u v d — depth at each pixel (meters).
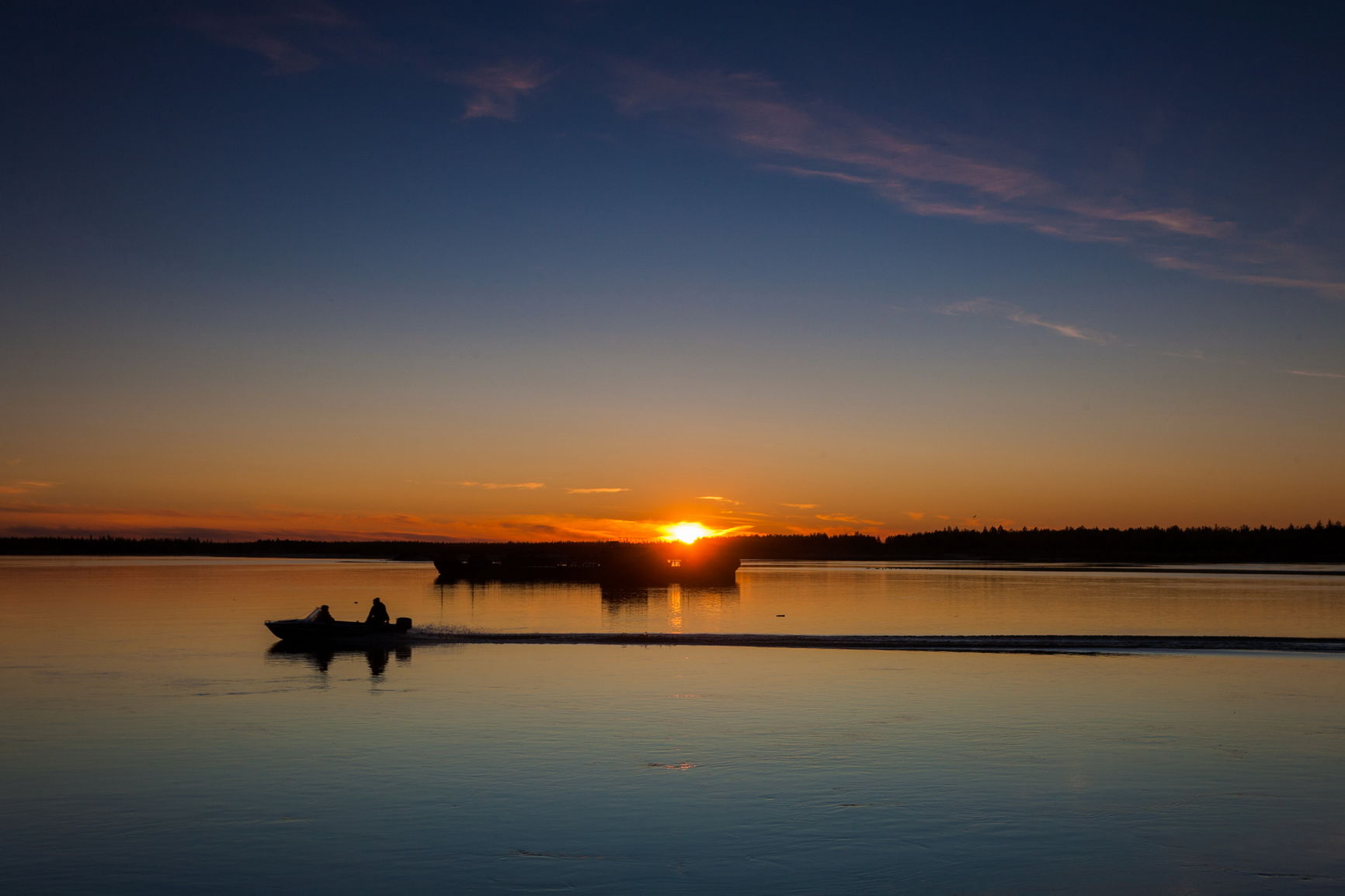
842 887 17.50
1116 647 48.31
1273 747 27.28
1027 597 93.31
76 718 31.02
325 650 48.00
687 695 35.00
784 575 161.75
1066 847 19.39
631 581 131.50
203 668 42.03
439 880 17.78
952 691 35.88
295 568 186.88
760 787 23.28
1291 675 39.84
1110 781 23.81
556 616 71.81
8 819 20.94
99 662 43.84
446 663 43.31
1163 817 21.14
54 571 162.62
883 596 97.44
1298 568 184.50
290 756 26.06
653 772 24.53
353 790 22.89
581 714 31.64
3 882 17.66
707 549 133.12
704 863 18.53
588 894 17.20
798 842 19.62
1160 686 37.09
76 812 21.38
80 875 17.98
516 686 36.97
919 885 17.56
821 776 24.23
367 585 119.00
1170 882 17.72
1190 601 86.56
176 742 27.69
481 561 142.12
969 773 24.53
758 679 38.53
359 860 18.66
